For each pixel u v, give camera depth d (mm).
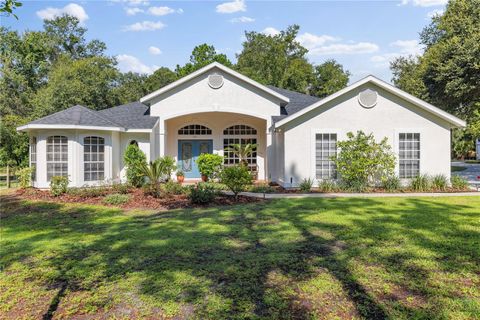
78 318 3707
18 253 5969
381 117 14688
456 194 12914
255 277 4711
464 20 21578
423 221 8125
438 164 14664
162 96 18078
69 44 45719
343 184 14195
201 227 7793
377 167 14312
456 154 47906
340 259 5422
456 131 44188
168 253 5828
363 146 14000
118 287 4449
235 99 18000
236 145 18500
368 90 14641
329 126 14805
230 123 20484
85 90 29125
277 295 4129
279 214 9281
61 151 15086
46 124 14445
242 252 5844
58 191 13211
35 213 10000
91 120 15664
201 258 5539
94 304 4012
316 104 14414
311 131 14812
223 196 12625
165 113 18094
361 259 5410
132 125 17109
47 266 5301
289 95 22000
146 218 9070
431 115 14617
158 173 13031
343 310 3771
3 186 18016
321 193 13359
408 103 14633
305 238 6727
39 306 3996
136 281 4621
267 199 12125
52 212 10133
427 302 3928
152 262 5383
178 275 4801
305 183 14203
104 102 32281
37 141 15047
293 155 14859
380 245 6164
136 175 15055
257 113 17938
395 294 4152
